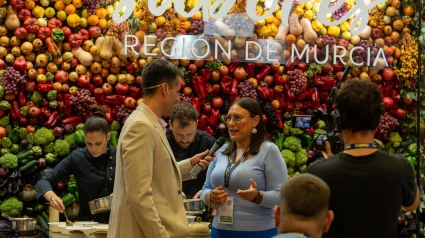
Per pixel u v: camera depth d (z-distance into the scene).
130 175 2.74
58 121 4.86
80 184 4.20
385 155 2.35
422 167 4.93
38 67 4.81
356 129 2.34
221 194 3.20
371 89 2.33
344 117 2.35
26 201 4.79
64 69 4.84
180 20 4.93
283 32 5.03
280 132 5.16
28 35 4.74
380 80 5.27
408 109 5.32
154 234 2.74
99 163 4.21
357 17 5.04
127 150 2.76
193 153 4.38
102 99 4.90
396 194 2.31
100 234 3.43
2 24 4.75
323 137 2.94
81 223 3.78
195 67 5.01
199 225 3.44
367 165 2.31
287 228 1.92
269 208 3.31
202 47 4.93
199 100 5.01
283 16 4.98
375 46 5.17
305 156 5.09
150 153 2.79
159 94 2.91
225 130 4.98
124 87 4.90
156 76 2.90
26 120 4.80
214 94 5.09
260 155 3.34
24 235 3.86
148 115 2.88
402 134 5.30
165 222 2.83
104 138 4.05
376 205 2.29
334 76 5.18
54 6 4.83
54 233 3.69
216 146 3.40
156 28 4.88
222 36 4.94
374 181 2.29
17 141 4.80
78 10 4.89
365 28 5.14
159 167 2.85
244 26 4.92
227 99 5.09
